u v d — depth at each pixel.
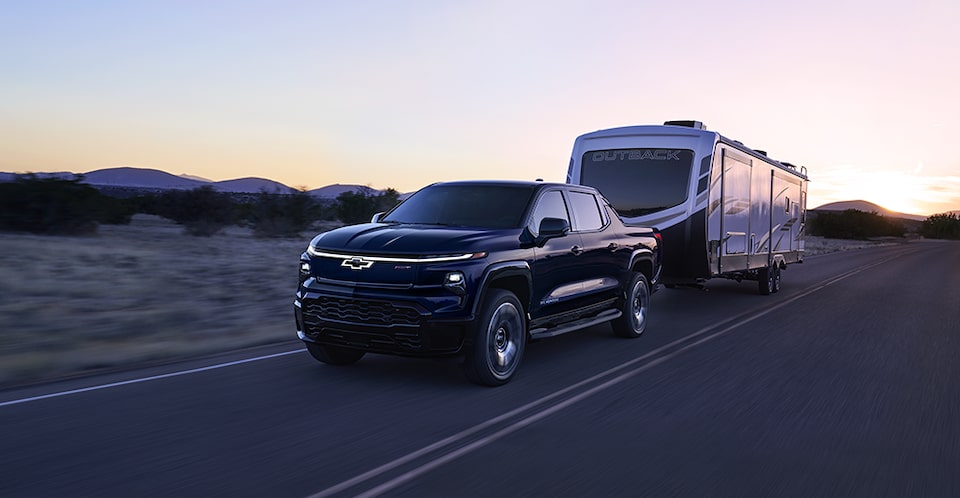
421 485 4.06
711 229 12.39
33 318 10.29
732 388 6.77
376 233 6.91
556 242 7.91
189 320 10.58
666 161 12.53
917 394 6.68
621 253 9.40
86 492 3.88
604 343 9.40
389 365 7.58
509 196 7.88
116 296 12.84
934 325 11.54
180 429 5.11
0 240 21.61
